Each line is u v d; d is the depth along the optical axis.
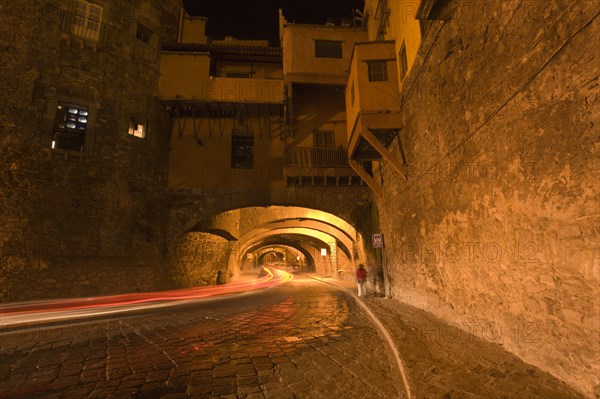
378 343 6.34
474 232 6.37
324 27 17.95
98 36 14.65
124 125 14.97
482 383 4.20
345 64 17.62
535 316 4.67
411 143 10.09
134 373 4.85
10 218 11.41
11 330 7.92
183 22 19.61
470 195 6.46
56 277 12.01
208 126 17.66
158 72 16.80
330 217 21.41
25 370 5.01
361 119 11.03
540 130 4.45
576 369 3.92
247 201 16.98
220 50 18.00
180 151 17.23
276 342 6.59
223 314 10.17
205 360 5.45
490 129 5.67
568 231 4.02
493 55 5.52
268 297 15.09
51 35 13.38
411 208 10.28
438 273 8.30
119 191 14.33
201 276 19.05
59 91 13.27
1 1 12.34
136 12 16.20
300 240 33.78
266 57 18.81
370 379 4.50
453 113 7.11
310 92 18.33
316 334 7.24
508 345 5.33
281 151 17.72
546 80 4.32
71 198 12.95
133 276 14.02
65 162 13.05
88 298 12.54
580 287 3.87
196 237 18.59
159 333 7.49
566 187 4.03
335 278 27.42
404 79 10.50
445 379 4.38
